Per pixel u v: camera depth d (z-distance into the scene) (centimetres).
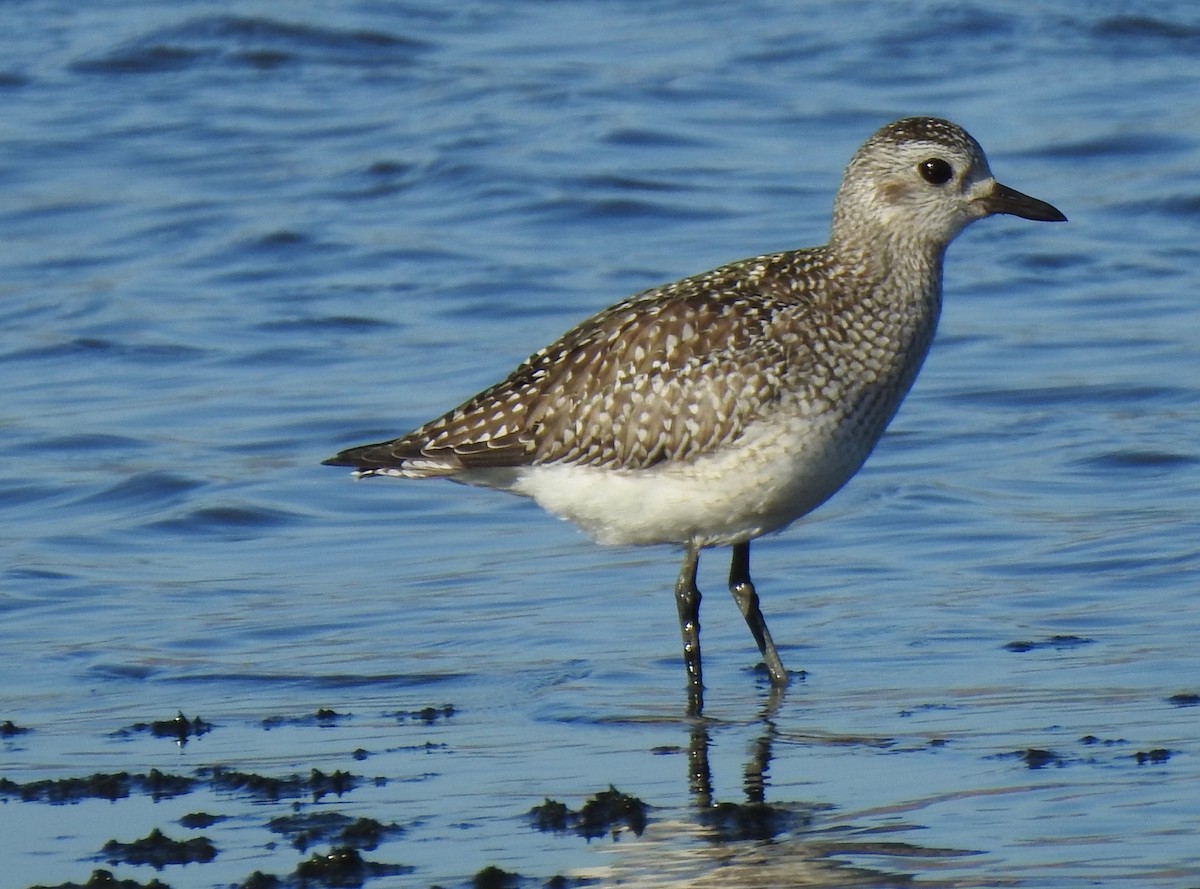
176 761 1099
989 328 1967
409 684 1220
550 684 1214
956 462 1620
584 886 916
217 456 1684
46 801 1043
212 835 990
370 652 1276
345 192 2450
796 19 3058
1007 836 950
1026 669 1196
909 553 1427
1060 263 2155
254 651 1283
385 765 1085
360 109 2764
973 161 1237
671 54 2927
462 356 1927
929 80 2786
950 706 1143
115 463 1675
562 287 2112
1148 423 1688
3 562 1460
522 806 1020
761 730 1123
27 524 1548
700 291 1223
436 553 1474
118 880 926
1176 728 1085
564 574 1420
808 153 2527
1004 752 1063
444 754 1101
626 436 1201
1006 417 1725
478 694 1200
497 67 2909
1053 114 2619
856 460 1226
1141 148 2486
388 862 949
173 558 1474
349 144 2623
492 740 1122
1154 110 2612
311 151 2608
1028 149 2494
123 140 2661
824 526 1492
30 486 1627
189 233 2330
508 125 2644
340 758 1098
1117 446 1631
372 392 1833
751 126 2631
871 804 1002
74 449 1711
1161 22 2944
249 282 2177
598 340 1220
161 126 2714
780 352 1188
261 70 2939
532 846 966
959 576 1374
